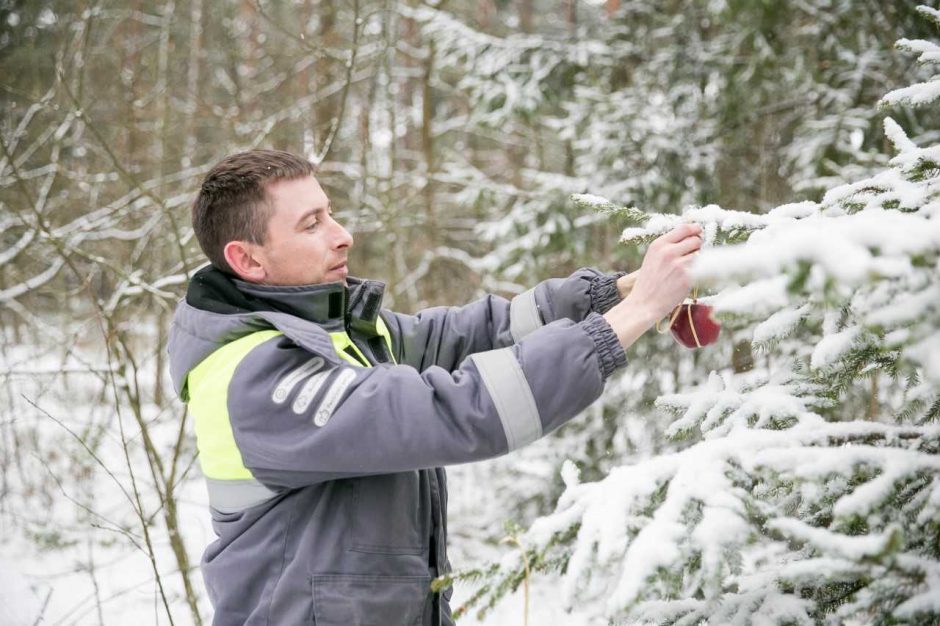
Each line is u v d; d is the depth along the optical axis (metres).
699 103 4.24
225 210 1.28
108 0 5.96
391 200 6.07
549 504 4.30
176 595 3.26
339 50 6.68
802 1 3.70
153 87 7.10
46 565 3.84
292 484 1.16
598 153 4.05
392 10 5.33
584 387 1.04
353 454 1.06
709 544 0.82
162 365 5.17
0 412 4.45
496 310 1.54
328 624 1.14
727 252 0.75
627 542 0.87
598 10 4.86
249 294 1.26
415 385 1.07
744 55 4.13
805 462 0.88
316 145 5.91
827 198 1.12
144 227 4.98
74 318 5.40
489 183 4.62
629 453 4.09
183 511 4.58
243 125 6.07
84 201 6.04
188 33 7.57
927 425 0.97
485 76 4.66
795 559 1.06
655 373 4.00
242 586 1.20
